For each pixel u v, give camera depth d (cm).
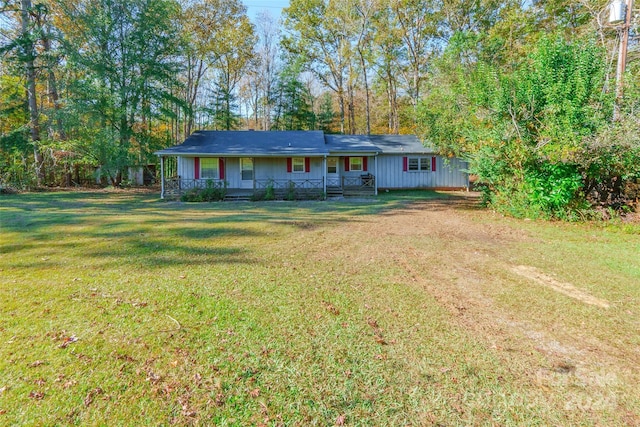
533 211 920
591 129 822
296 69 2752
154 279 448
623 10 955
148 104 1819
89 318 332
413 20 2489
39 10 1698
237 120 3158
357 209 1140
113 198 1465
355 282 445
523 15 1842
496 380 247
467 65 1441
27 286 416
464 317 347
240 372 252
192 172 1594
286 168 1647
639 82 923
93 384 234
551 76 859
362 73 2834
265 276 464
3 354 267
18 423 199
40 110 1955
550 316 349
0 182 1677
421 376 251
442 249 618
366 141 1894
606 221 834
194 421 204
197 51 2530
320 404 221
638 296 400
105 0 1662
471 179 2109
